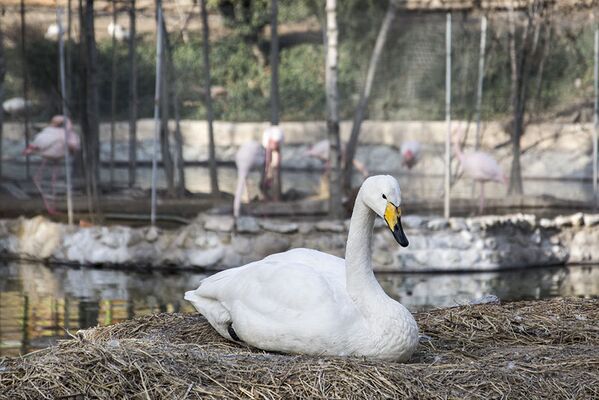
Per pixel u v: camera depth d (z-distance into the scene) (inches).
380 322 244.5
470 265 550.3
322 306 246.7
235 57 928.3
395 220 241.0
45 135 664.4
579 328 276.8
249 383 223.8
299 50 939.3
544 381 228.5
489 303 308.8
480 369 233.3
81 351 234.5
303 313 247.4
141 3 826.2
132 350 235.6
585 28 715.4
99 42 807.7
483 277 527.2
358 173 826.2
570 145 832.3
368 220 251.0
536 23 700.0
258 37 934.4
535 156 837.2
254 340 255.6
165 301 454.6
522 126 725.9
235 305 260.5
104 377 226.5
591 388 227.0
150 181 765.9
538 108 739.4
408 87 825.5
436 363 244.5
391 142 859.4
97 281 510.6
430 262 547.2
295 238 548.1
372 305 246.8
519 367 235.3
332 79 600.4
